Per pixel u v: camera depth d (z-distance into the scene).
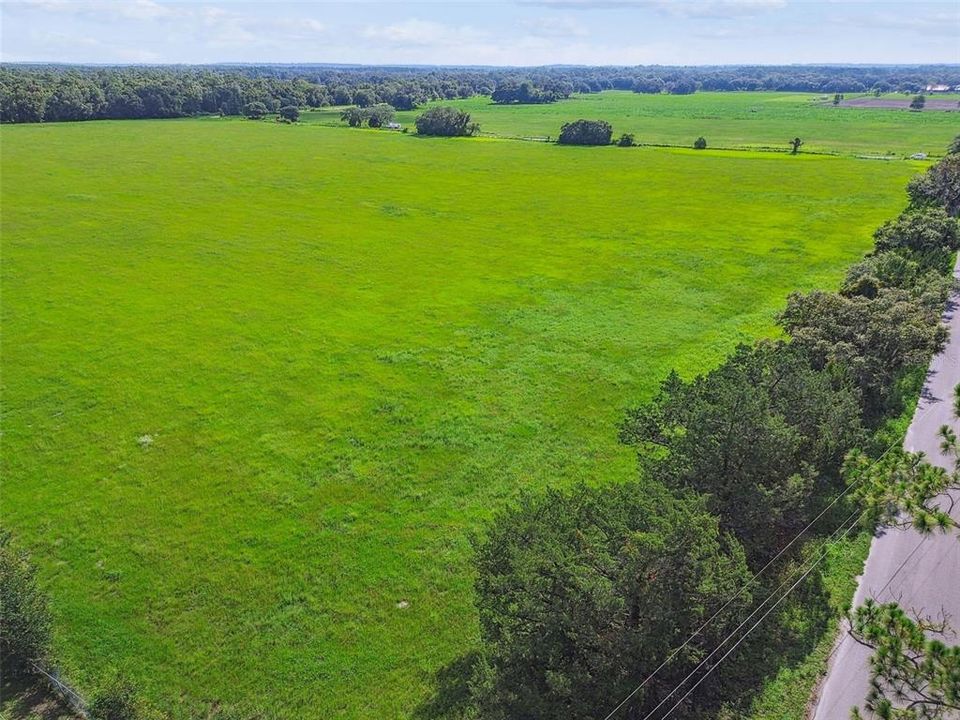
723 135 176.12
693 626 24.30
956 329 52.44
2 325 56.78
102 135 155.75
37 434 42.06
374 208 97.75
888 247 61.72
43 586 30.59
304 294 65.19
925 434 39.66
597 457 40.44
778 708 23.44
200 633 28.47
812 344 39.94
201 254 76.00
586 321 59.62
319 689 26.02
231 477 38.38
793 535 31.59
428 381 49.19
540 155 141.62
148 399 46.19
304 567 31.97
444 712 24.92
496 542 24.28
